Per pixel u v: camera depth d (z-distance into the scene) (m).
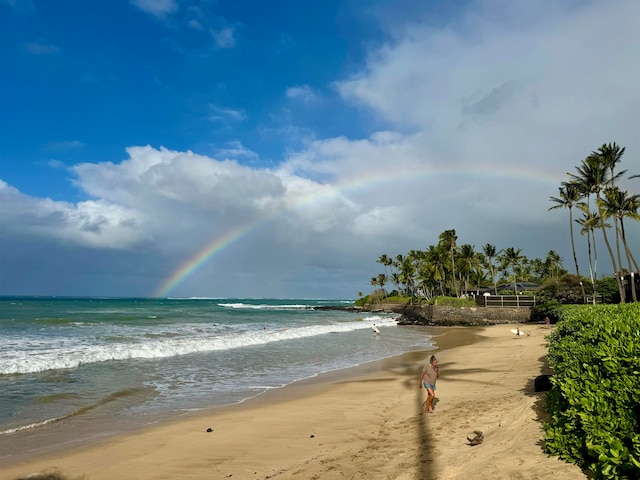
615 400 4.14
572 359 5.58
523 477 4.48
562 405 5.68
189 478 7.32
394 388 15.15
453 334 42.69
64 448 8.91
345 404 12.83
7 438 9.51
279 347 27.88
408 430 9.10
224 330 37.91
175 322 46.91
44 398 12.88
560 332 8.83
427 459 6.64
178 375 17.33
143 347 23.00
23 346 23.09
